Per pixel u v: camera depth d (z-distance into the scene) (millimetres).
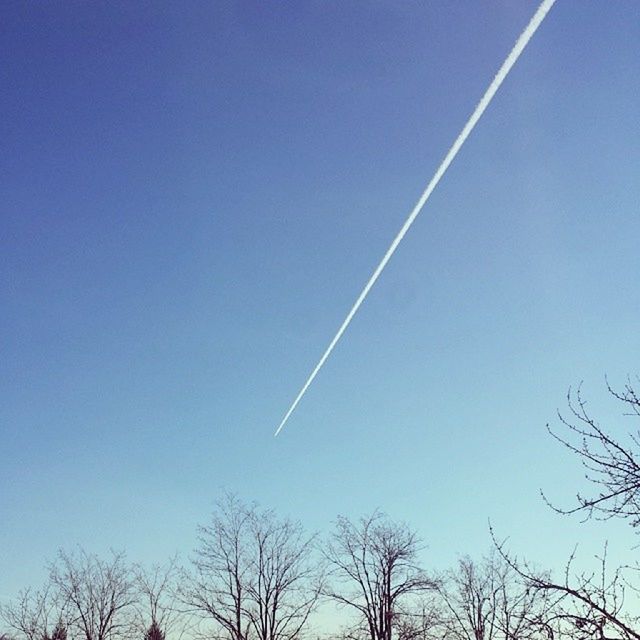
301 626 31484
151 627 33875
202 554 33281
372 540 34000
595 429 7344
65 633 34188
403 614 30828
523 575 7527
